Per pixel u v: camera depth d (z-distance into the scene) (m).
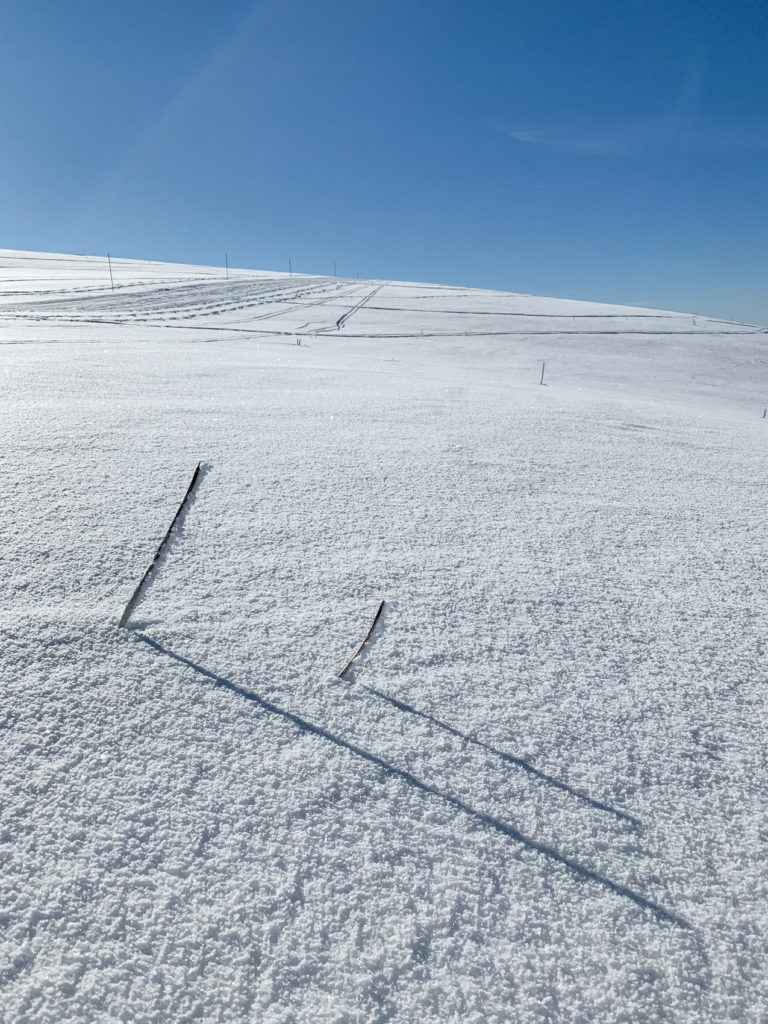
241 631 2.23
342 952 1.19
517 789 1.63
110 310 30.55
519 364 27.02
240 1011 1.07
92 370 7.90
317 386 8.23
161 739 1.69
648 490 4.44
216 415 5.51
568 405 8.37
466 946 1.22
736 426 8.66
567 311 46.78
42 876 1.28
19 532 2.76
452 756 1.73
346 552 2.94
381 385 8.98
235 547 2.87
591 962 1.21
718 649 2.39
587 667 2.21
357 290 53.94
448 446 5.08
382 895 1.31
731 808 1.63
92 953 1.14
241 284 51.34
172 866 1.33
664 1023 1.12
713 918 1.32
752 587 2.96
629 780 1.70
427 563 2.90
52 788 1.50
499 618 2.48
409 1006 1.11
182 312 32.50
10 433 4.26
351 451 4.68
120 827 1.41
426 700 1.95
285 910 1.26
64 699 1.80
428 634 2.32
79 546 2.71
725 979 1.20
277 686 1.95
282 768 1.63
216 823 1.45
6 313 25.59
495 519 3.56
